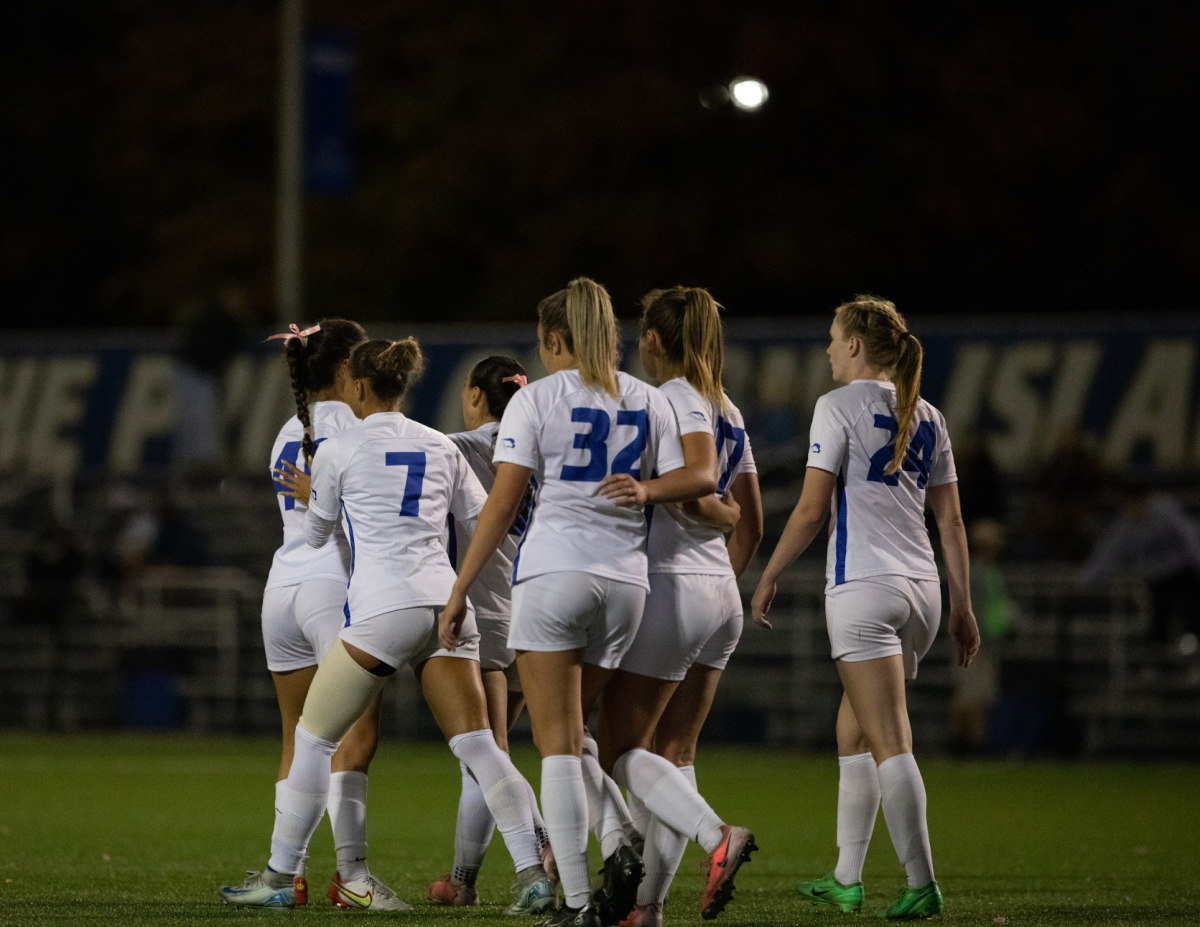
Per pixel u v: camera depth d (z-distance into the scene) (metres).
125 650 74.19
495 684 24.12
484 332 73.81
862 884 25.69
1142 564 62.84
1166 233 95.44
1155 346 67.62
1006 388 69.00
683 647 20.72
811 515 22.33
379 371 22.67
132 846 32.25
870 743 22.25
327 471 22.22
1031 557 66.75
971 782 51.22
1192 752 62.69
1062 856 31.86
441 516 22.50
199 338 79.12
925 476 22.86
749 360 70.44
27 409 82.50
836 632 22.36
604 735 20.95
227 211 110.12
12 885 25.97
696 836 20.11
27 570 74.88
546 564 19.75
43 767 54.62
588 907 19.80
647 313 22.16
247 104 110.69
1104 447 67.88
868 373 22.95
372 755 23.72
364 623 21.80
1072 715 63.91
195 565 75.12
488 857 30.47
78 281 116.62
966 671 60.88
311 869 28.69
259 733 72.19
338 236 108.88
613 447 20.09
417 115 107.69
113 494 79.56
